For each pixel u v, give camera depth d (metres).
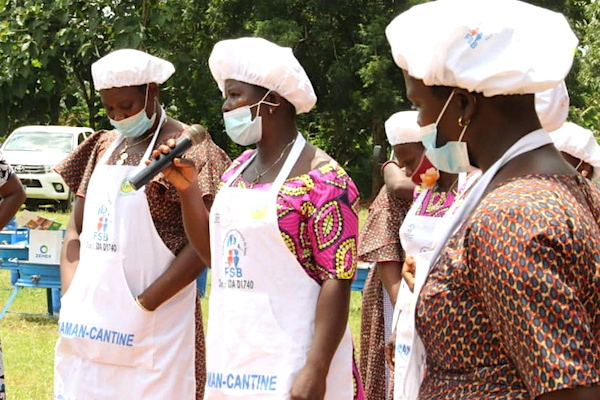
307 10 26.69
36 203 21.75
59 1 24.97
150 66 4.78
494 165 2.29
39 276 9.38
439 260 2.30
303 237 3.70
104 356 4.78
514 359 2.12
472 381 2.26
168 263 4.75
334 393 3.77
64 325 4.90
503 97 2.29
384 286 5.14
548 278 2.03
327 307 3.62
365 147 29.77
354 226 3.71
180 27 27.95
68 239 5.22
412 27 2.38
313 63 26.84
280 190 3.70
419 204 4.70
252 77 3.81
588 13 27.55
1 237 9.80
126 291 4.73
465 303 2.23
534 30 2.25
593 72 28.39
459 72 2.24
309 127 30.50
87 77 30.09
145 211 4.73
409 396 2.45
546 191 2.14
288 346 3.65
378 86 24.48
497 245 2.10
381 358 5.29
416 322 2.36
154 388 4.73
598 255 2.12
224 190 3.84
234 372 3.74
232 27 27.97
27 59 25.50
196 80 28.45
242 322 3.71
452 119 2.35
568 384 1.99
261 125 3.85
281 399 3.62
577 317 2.03
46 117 29.38
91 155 5.23
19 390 7.60
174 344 4.75
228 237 3.76
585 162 5.09
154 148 4.88
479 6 2.29
